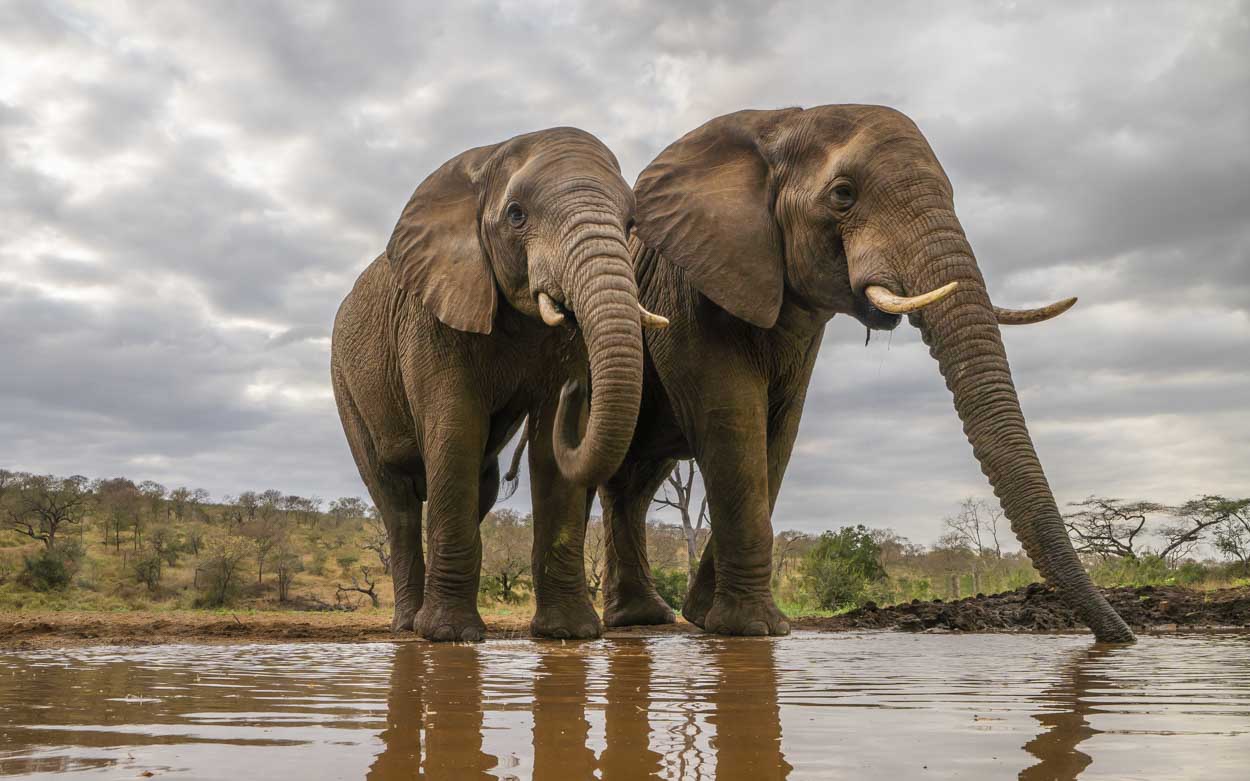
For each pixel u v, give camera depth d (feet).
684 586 72.64
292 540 310.65
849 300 25.84
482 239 25.72
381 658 18.79
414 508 32.09
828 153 26.07
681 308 28.32
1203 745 8.80
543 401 26.58
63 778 7.64
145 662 18.07
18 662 18.19
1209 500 106.01
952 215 24.25
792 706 11.49
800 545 117.19
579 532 26.16
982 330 23.06
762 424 27.71
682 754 8.54
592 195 23.15
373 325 30.66
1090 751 8.52
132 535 335.67
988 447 22.38
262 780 7.58
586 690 13.19
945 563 111.96
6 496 336.29
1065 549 21.83
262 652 20.58
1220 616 30.32
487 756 8.50
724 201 27.61
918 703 11.73
